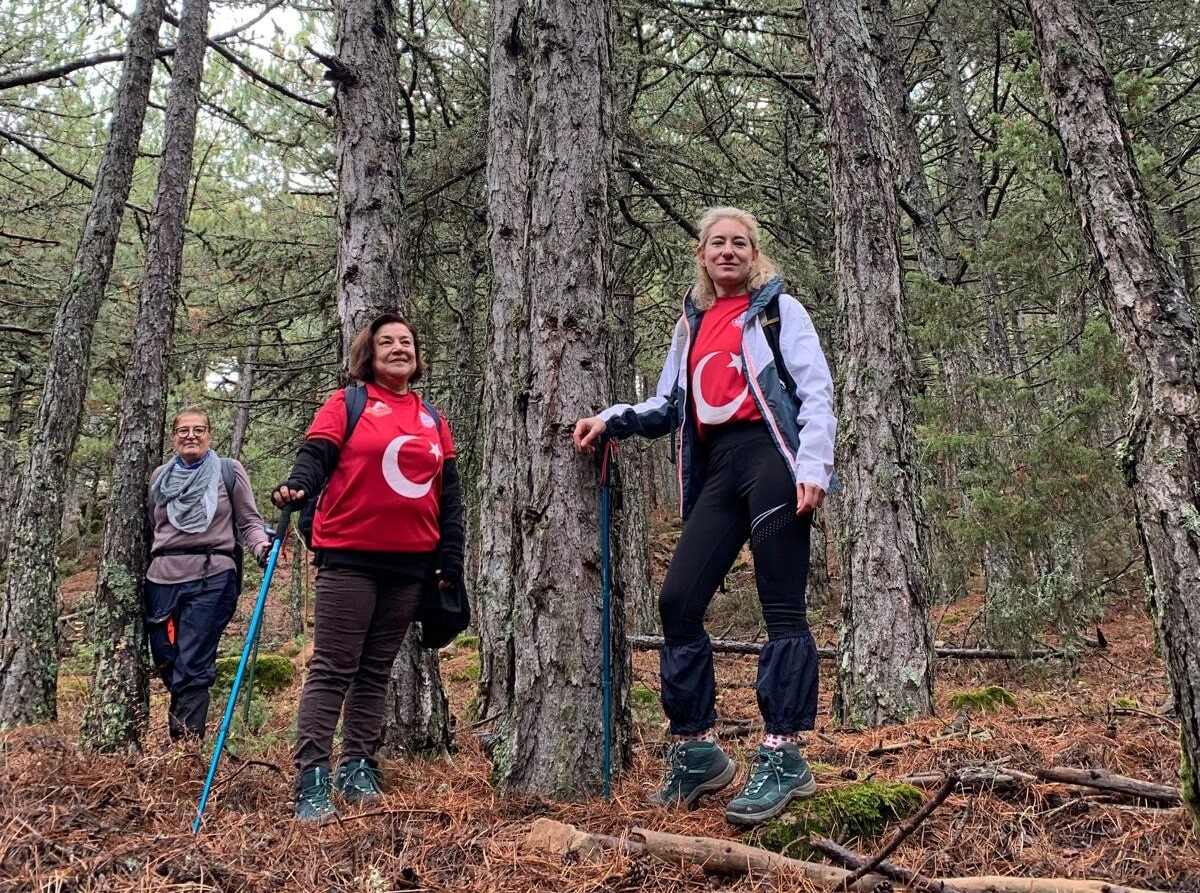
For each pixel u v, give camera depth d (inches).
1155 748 123.3
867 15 323.3
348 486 118.9
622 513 127.6
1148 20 359.6
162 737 157.2
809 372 101.6
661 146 291.3
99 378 414.6
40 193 382.0
